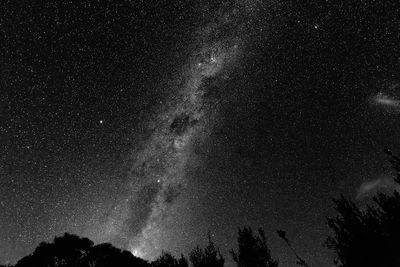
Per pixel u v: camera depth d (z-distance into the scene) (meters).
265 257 12.56
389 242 8.66
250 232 13.29
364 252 8.84
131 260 15.20
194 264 13.23
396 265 8.45
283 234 11.82
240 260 12.81
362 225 9.10
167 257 13.95
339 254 9.41
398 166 9.30
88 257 14.53
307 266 11.27
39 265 13.38
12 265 13.53
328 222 9.87
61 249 14.03
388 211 8.89
